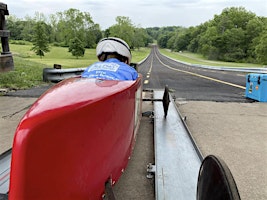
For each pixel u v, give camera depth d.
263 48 86.31
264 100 7.76
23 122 1.28
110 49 2.83
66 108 1.42
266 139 4.48
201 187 1.85
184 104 7.23
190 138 3.66
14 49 65.94
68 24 104.00
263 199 2.65
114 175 2.07
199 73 20.83
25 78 10.36
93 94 1.72
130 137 2.51
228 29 115.19
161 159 2.99
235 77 16.94
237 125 5.30
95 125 1.63
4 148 3.77
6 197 2.08
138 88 3.12
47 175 1.33
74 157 1.47
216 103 7.46
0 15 9.55
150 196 2.64
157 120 4.69
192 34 172.00
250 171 3.26
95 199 1.76
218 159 1.71
